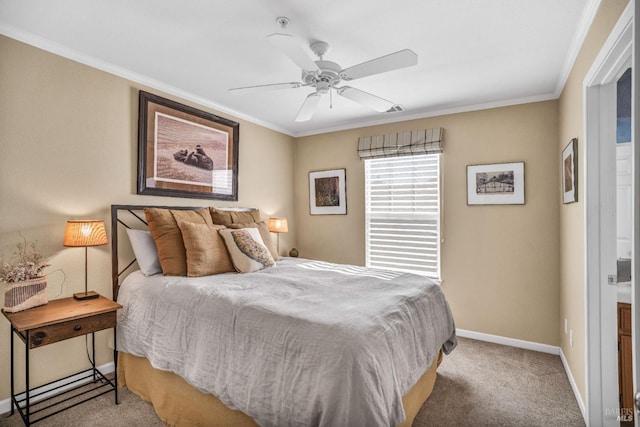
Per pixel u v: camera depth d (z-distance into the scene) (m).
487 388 2.47
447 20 1.99
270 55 2.45
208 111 3.46
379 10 1.89
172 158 3.08
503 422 2.07
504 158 3.35
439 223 3.71
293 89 3.12
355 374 1.37
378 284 2.38
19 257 2.17
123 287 2.50
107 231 2.63
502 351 3.16
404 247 3.92
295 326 1.60
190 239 2.58
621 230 2.18
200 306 1.98
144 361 2.27
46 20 2.02
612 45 1.50
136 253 2.59
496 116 3.39
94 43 2.29
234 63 2.59
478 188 3.46
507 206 3.34
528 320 3.24
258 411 1.57
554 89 3.05
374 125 4.10
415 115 3.80
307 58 1.85
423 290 2.35
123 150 2.74
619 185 2.19
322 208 4.48
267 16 1.96
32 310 2.06
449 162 3.63
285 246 4.52
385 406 1.40
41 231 2.27
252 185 4.02
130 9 1.90
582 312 2.20
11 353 2.05
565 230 2.78
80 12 1.93
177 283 2.27
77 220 2.29
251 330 1.71
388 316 1.78
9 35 2.12
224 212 3.27
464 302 3.54
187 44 2.30
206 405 1.86
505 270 3.35
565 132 2.75
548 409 2.21
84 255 2.49
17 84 2.16
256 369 1.62
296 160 4.71
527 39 2.20
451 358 3.00
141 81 2.85
